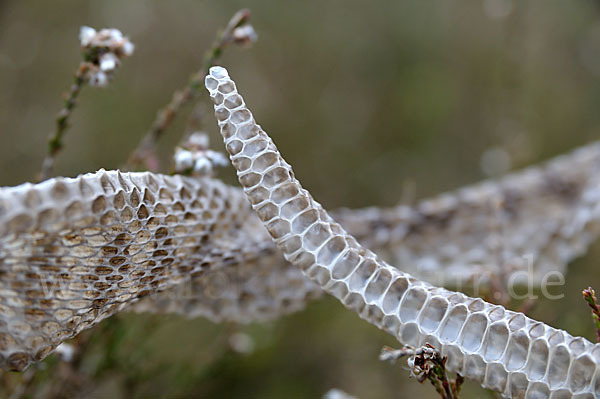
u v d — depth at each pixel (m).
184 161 0.28
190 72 0.56
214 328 0.37
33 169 0.50
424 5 0.63
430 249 0.31
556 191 0.33
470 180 0.55
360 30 0.62
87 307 0.26
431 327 0.26
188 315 0.28
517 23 0.54
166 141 0.47
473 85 0.58
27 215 0.25
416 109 0.59
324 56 0.60
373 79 0.61
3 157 0.50
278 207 0.26
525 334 0.25
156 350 0.35
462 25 0.60
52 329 0.25
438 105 0.58
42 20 0.56
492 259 0.31
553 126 0.56
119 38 0.29
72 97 0.29
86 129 0.51
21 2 0.56
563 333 0.25
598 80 0.61
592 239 0.32
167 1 0.56
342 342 0.43
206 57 0.30
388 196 0.55
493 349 0.25
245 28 0.30
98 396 0.35
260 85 0.56
